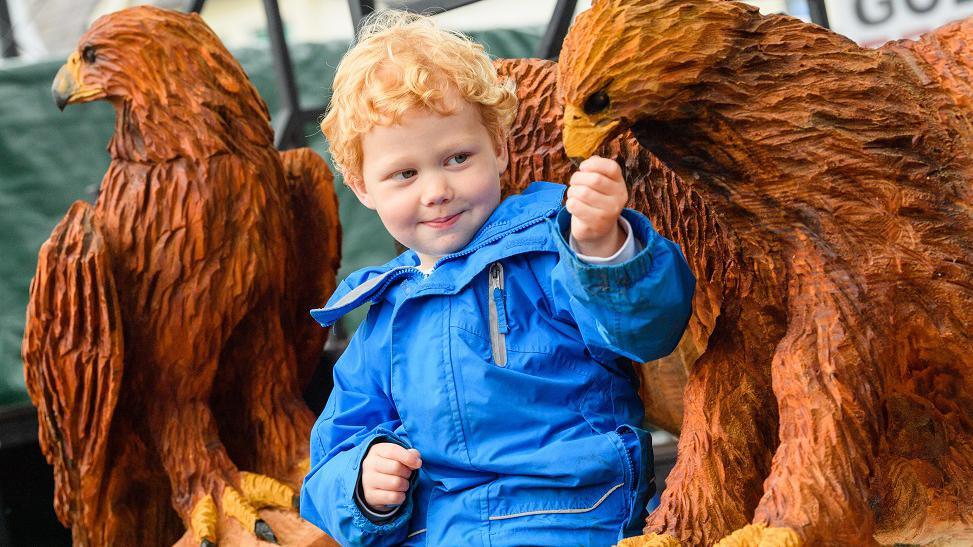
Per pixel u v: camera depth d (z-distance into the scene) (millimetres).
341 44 3127
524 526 1145
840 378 1017
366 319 1328
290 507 1706
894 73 1062
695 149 1085
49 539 2586
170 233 1699
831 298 1045
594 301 1021
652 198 1337
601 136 1050
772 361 1084
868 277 1043
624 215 1045
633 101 1038
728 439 1123
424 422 1210
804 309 1060
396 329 1251
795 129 1047
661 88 1036
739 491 1110
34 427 2453
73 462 1747
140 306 1718
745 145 1060
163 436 1748
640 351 1057
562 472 1142
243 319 1790
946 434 1118
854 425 1010
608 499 1147
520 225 1196
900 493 1127
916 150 1047
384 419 1293
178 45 1746
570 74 1039
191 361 1730
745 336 1145
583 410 1180
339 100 1222
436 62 1178
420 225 1203
